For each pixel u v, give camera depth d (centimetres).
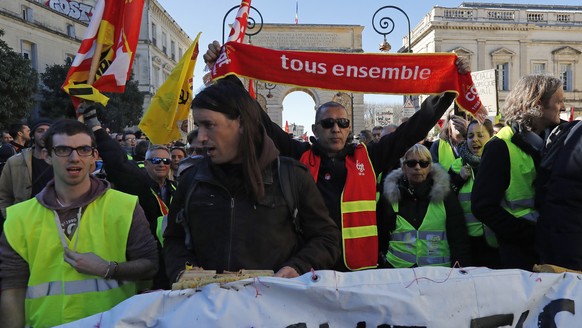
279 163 224
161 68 4628
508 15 4044
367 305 197
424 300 200
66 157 234
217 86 214
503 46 4003
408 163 351
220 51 344
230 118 207
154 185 457
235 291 192
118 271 238
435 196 350
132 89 3266
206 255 213
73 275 233
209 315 186
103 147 334
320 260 217
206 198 214
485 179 289
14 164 401
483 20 4000
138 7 361
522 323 207
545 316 208
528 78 286
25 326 235
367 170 333
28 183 396
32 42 3061
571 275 212
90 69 352
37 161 402
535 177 281
